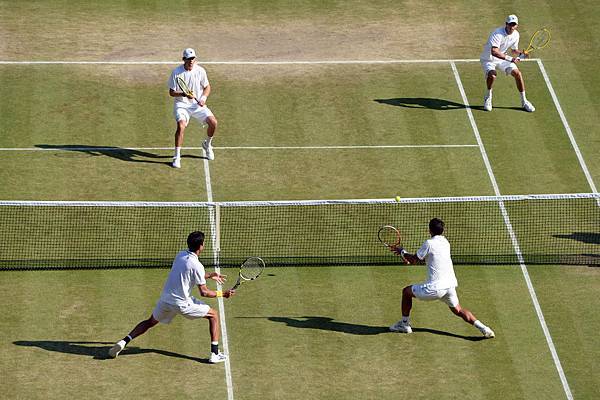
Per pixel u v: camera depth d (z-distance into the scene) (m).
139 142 77.44
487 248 68.75
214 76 84.62
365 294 64.75
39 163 74.69
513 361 60.06
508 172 75.75
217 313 62.88
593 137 79.69
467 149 77.88
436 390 58.03
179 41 88.62
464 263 67.38
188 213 70.81
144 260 66.69
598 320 63.22
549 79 85.81
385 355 60.22
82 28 89.62
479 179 74.94
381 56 87.81
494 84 85.06
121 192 72.44
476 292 65.06
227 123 79.75
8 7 91.62
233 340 60.91
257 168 75.38
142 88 83.19
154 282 65.00
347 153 77.12
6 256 66.31
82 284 64.50
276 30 90.44
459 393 57.88
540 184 74.69
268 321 62.47
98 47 87.50
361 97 83.00
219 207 71.00
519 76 81.00
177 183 73.56
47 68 84.75
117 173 74.12
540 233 70.19
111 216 70.19
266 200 72.38
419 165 76.19
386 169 75.69
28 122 78.69
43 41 87.81
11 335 60.47
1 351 59.28
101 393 56.97
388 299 64.38
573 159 77.38
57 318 61.88
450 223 70.81
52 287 64.12
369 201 68.25
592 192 74.19
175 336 61.06
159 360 59.34
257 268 58.88
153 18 91.31
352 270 66.62
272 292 64.62
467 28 91.31
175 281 57.62
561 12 93.50
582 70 87.00
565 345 61.31
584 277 66.50
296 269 66.56
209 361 59.34
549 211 72.19
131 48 87.56
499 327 62.41
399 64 86.94
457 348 60.88
